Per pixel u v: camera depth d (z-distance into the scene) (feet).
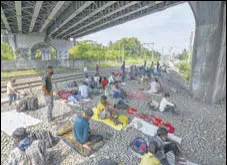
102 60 130.93
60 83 41.32
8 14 59.98
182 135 16.65
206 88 30.60
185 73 55.42
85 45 144.05
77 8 45.27
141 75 51.98
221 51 28.43
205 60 31.01
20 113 19.83
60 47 128.98
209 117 22.41
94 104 23.86
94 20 66.23
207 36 30.45
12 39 102.73
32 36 107.86
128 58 163.73
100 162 10.78
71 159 11.62
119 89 28.99
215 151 14.38
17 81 42.80
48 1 43.60
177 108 24.66
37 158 9.82
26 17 63.98
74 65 100.48
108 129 16.35
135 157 12.05
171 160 10.85
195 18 33.76
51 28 95.04
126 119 18.16
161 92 33.06
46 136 12.91
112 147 13.29
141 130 16.34
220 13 27.58
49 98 17.17
